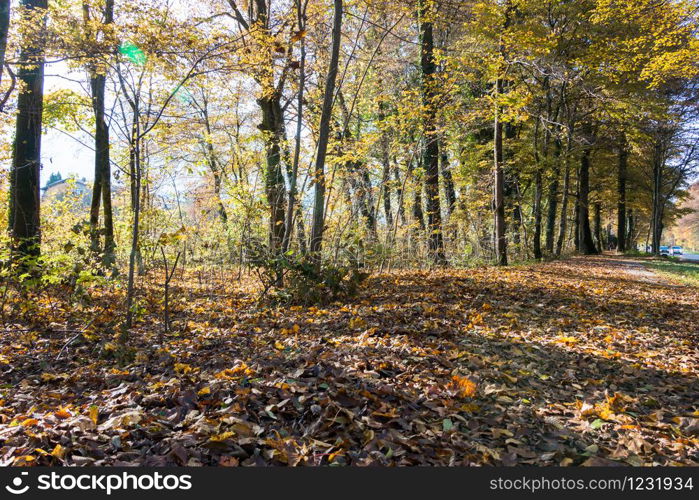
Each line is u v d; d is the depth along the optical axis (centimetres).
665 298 941
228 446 256
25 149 905
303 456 254
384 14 1223
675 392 392
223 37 583
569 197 2848
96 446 254
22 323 562
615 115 1494
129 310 527
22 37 696
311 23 1166
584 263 1995
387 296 741
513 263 1702
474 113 1338
